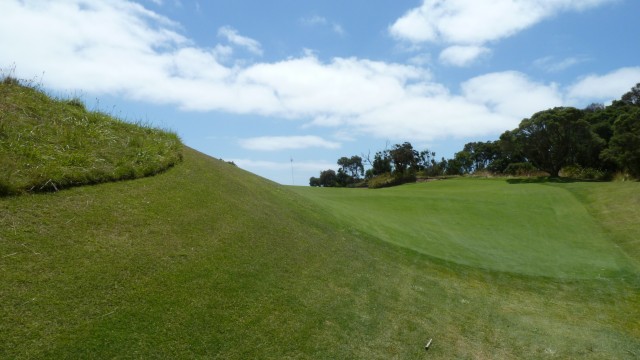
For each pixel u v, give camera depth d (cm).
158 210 711
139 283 525
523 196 2689
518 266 1302
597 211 2164
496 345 721
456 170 6406
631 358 755
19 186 583
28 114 796
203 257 643
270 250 779
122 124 1014
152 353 444
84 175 692
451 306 862
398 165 5869
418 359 612
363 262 973
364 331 641
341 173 6969
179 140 1175
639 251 1523
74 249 529
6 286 435
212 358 475
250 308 582
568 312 984
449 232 1650
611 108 5316
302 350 545
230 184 1047
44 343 401
